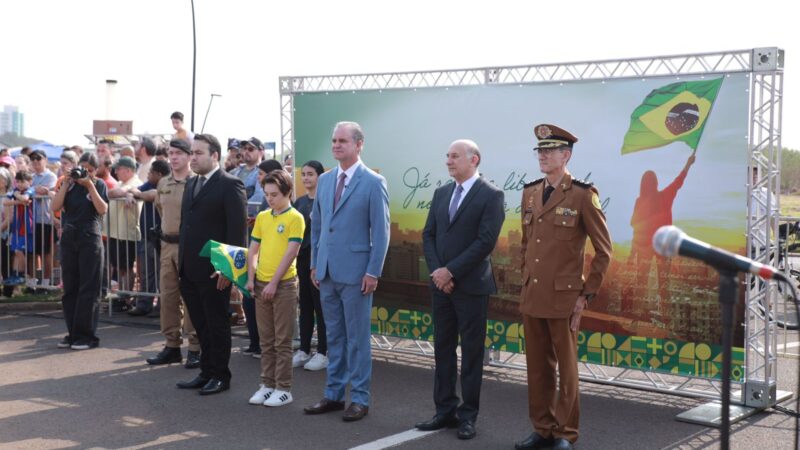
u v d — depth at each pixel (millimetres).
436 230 5754
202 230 6504
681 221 6363
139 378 7133
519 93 7078
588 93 6730
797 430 3926
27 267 10766
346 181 6008
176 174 7520
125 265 10094
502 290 7289
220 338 6641
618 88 6598
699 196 6285
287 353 6332
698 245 2898
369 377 6082
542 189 5324
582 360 6867
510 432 5684
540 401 5320
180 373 7316
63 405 6297
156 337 8867
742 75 6055
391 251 7898
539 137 5227
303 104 8352
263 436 5559
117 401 6414
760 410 6148
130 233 10023
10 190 11266
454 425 5789
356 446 5344
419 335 7820
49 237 10672
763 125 6027
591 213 5086
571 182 5168
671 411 6285
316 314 7629
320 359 7605
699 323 6328
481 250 5449
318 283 6168
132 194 9961
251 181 9500
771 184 5992
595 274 5086
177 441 5449
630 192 6574
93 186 8164
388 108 7836
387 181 7875
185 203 6598
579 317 5137
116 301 10477
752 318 6273
